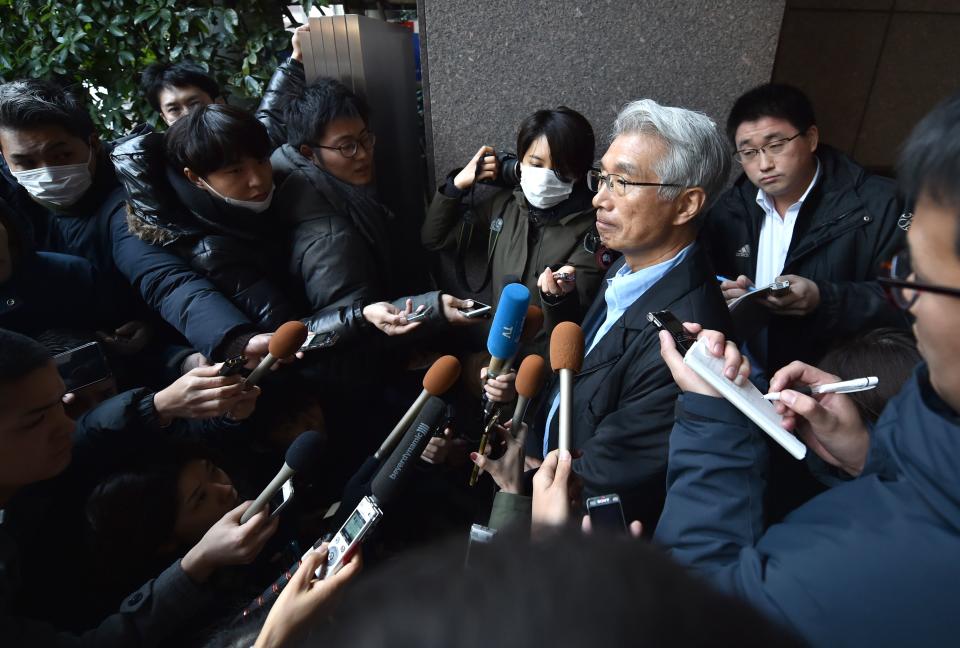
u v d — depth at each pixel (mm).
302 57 2430
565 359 1067
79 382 1383
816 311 1719
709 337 1016
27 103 1684
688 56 2203
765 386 1251
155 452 1317
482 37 2223
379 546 1358
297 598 886
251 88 3303
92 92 3439
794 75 3346
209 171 1695
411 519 1533
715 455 926
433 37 2238
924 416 585
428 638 293
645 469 1277
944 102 549
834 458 1026
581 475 1343
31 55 3158
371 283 1916
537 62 2242
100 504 1195
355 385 1936
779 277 1709
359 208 1982
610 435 1312
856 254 1873
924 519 568
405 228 2732
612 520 871
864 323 1699
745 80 2223
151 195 1705
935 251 540
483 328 2229
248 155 1716
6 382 987
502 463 1165
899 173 585
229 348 1622
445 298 1731
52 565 1265
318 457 1126
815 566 606
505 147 2355
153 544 1215
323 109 2010
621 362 1348
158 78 2533
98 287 1778
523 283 2074
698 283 1336
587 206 1984
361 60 2301
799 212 1952
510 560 336
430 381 1201
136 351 1759
